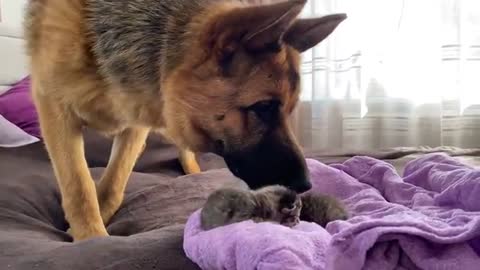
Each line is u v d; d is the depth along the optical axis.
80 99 1.49
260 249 0.87
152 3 1.44
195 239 1.02
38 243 1.19
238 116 1.32
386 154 2.27
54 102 1.52
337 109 3.31
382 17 3.18
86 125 1.61
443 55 3.09
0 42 3.02
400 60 3.17
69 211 1.48
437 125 3.13
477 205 1.21
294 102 1.38
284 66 1.33
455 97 3.11
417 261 0.92
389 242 0.94
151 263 1.03
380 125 3.29
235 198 1.09
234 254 0.92
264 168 1.34
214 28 1.28
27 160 2.21
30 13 1.61
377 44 3.20
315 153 2.35
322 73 3.27
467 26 3.07
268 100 1.31
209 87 1.31
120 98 1.48
